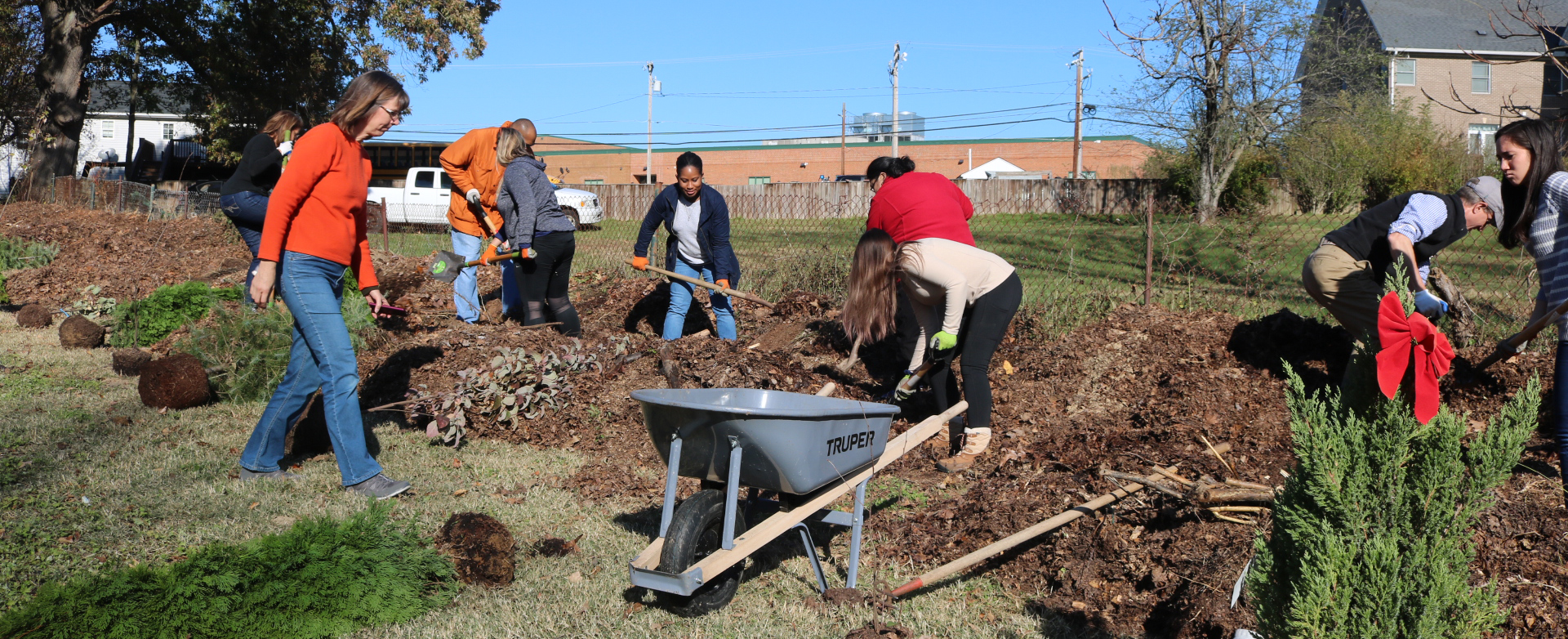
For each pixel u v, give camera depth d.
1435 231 4.26
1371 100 26.17
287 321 5.83
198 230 14.09
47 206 19.64
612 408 5.27
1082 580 3.29
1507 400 4.55
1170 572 3.17
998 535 3.65
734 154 59.03
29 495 3.86
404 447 4.95
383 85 4.05
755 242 11.02
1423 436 2.00
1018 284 4.48
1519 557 3.02
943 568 3.18
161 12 24.66
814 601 3.23
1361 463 2.02
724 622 3.05
